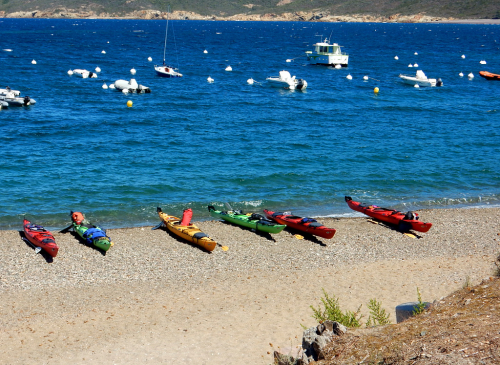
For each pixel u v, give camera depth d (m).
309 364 10.12
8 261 19.69
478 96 64.56
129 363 13.42
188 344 14.30
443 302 11.65
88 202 26.80
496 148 39.44
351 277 18.88
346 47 143.00
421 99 61.91
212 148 37.81
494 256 20.77
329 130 44.56
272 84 70.19
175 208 26.39
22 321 15.55
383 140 41.28
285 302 16.88
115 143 38.53
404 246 22.06
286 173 32.31
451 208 27.55
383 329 10.67
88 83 67.62
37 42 143.62
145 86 66.12
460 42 171.50
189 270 19.42
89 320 15.68
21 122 44.44
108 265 19.69
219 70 86.12
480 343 8.81
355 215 26.19
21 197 27.03
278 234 23.25
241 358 13.54
